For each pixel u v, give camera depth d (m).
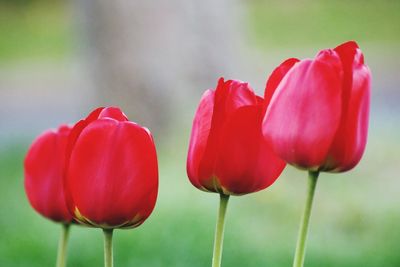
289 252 6.64
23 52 27.94
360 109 1.93
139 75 11.77
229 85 2.01
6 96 21.33
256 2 30.59
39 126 16.78
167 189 8.48
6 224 7.63
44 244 6.71
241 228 7.26
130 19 11.75
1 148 11.77
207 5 12.03
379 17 27.36
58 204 2.32
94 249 6.47
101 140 1.91
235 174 1.97
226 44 12.18
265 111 2.01
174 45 11.86
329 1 29.44
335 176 9.30
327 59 1.93
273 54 24.52
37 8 32.03
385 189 8.85
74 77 23.84
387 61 21.62
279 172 2.02
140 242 6.36
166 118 11.81
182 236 6.63
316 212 8.33
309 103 1.89
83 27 12.14
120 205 1.92
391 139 10.62
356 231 7.87
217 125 1.98
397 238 7.39
